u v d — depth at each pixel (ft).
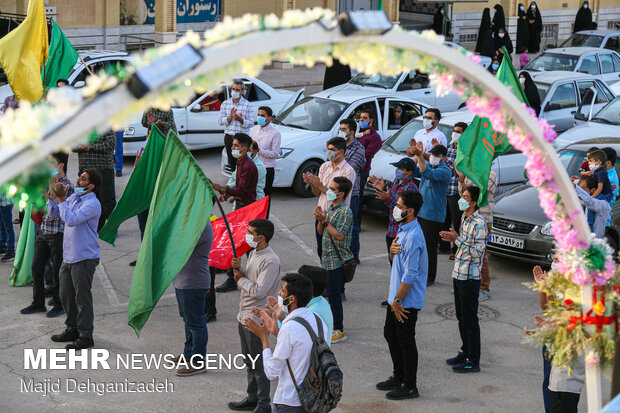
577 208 13.65
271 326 18.97
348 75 70.38
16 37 33.91
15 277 32.83
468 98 11.72
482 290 32.78
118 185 48.88
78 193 26.43
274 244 39.19
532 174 12.94
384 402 23.86
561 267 14.30
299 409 18.28
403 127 46.06
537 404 23.88
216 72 8.78
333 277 27.94
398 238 23.58
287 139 47.65
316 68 98.43
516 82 28.17
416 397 24.18
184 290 24.97
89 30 86.79
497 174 43.65
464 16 121.29
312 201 47.42
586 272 13.99
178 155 23.67
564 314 14.84
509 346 28.19
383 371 26.09
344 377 25.53
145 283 23.57
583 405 23.59
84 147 38.34
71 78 55.36
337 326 28.45
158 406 23.43
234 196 32.83
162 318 30.22
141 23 91.56
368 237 41.37
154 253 23.81
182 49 8.43
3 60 33.94
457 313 26.37
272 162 41.06
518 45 119.96
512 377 25.76
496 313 31.24
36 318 29.78
